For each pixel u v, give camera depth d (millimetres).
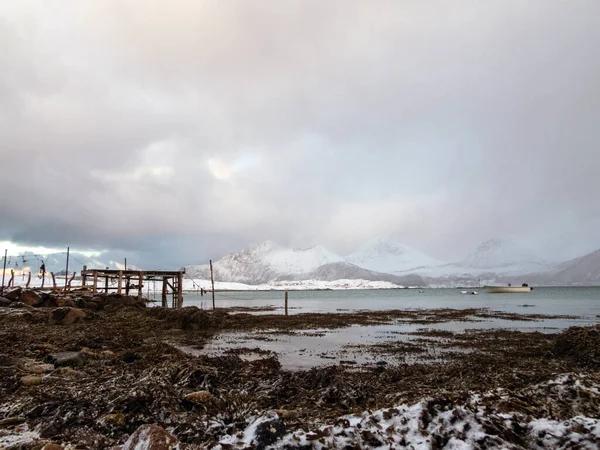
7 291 34625
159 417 7211
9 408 7668
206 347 20703
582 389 7422
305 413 7684
